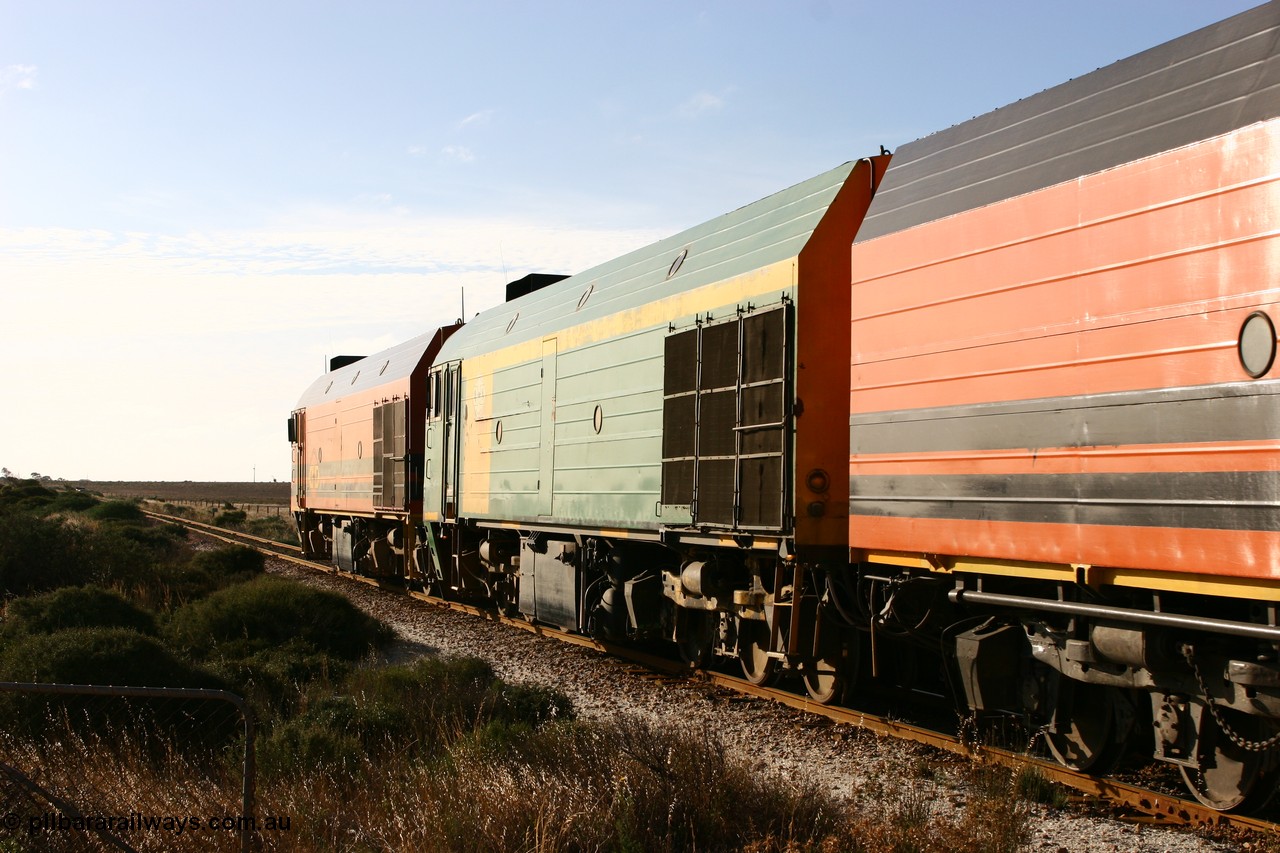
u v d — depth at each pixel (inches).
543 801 230.7
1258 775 238.2
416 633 630.5
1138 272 238.2
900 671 380.8
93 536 858.8
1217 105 228.4
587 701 413.1
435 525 755.4
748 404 380.2
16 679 344.8
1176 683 243.6
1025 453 264.7
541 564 587.2
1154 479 231.1
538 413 577.3
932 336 297.4
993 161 292.7
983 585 290.8
